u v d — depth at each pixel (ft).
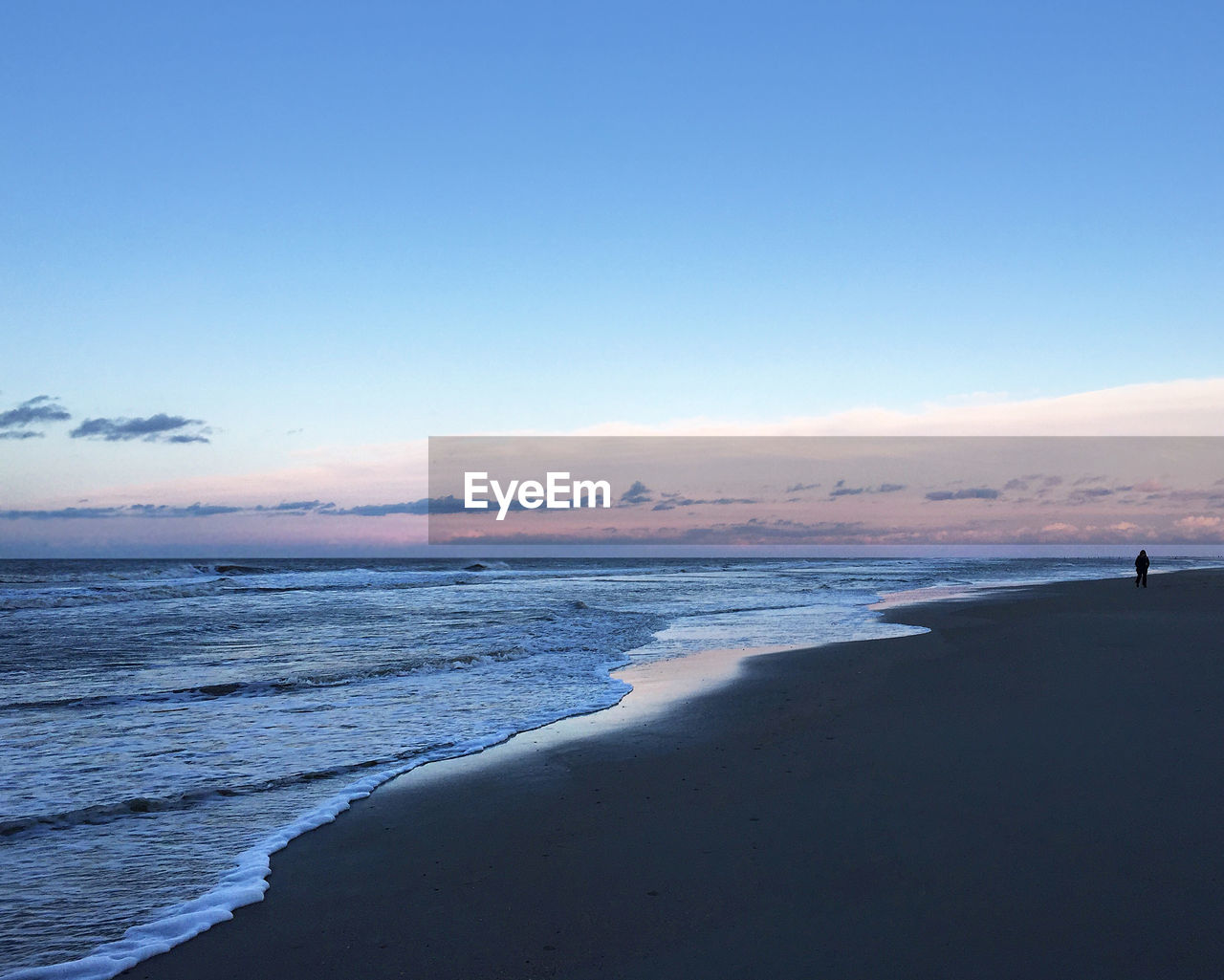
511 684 37.35
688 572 249.34
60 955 12.43
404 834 17.46
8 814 19.20
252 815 19.13
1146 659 36.70
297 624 69.05
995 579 149.79
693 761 22.66
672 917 12.84
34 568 255.29
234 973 11.64
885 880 13.80
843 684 34.14
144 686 37.27
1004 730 24.06
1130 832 15.40
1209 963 10.66
